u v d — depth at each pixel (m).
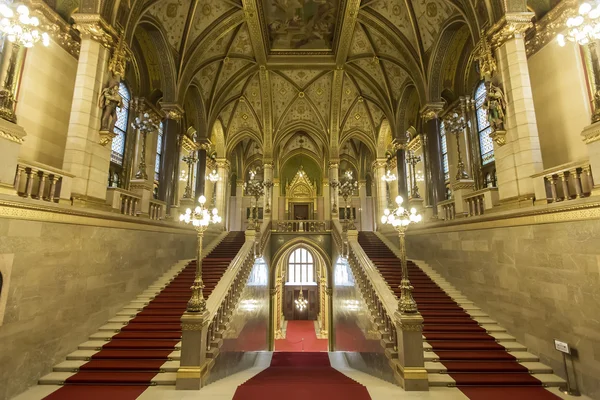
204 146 16.25
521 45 7.46
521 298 6.78
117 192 8.30
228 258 12.55
